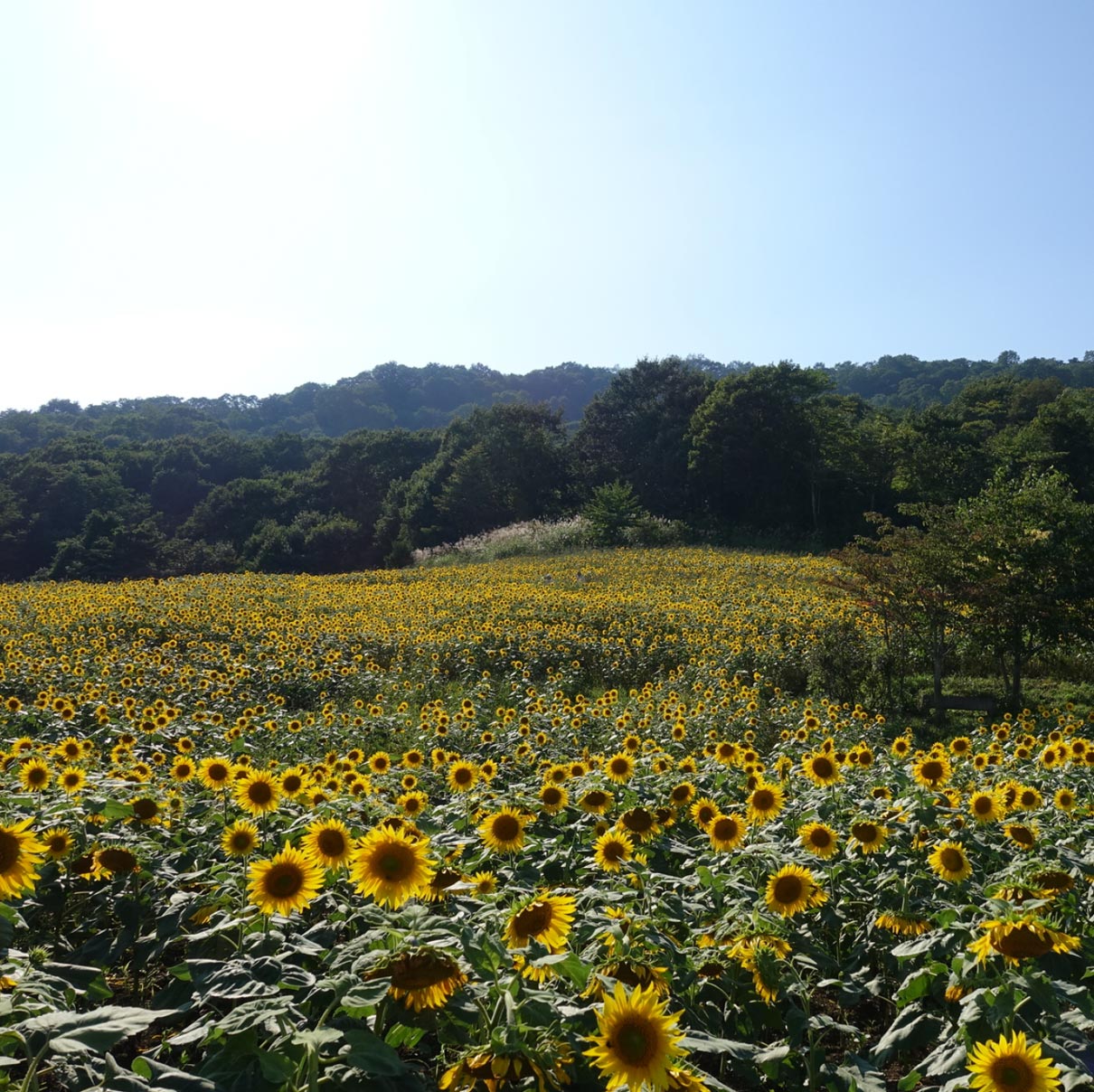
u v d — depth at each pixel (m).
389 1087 2.16
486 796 5.21
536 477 57.97
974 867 4.24
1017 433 54.75
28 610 20.30
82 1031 2.04
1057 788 6.08
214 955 3.34
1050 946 2.65
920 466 48.25
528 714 9.55
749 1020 3.07
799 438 50.81
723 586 26.59
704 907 3.74
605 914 3.22
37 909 3.80
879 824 4.52
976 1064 2.20
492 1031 2.22
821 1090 2.78
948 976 2.98
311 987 2.62
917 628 14.48
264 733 9.58
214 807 4.89
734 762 6.43
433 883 3.16
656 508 54.88
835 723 10.12
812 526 51.12
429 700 13.34
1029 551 13.54
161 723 8.61
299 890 2.94
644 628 18.61
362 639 17.48
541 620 19.84
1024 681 15.72
